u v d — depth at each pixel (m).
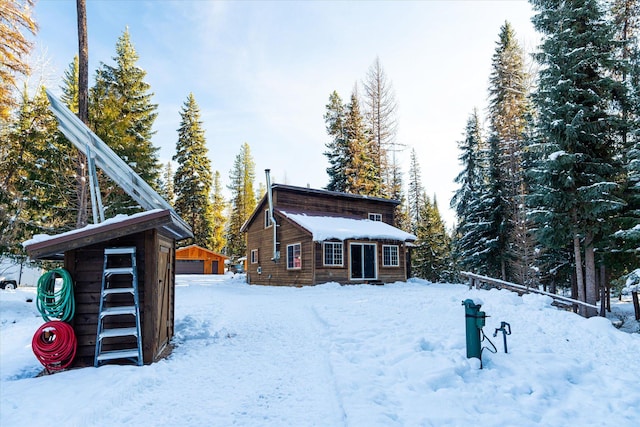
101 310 5.11
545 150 13.68
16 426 3.26
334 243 18.34
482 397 4.11
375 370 4.90
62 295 5.18
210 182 37.69
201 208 36.88
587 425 3.60
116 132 18.56
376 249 19.47
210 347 6.37
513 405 3.99
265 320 8.75
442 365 4.84
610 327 7.05
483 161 24.73
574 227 13.06
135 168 18.61
